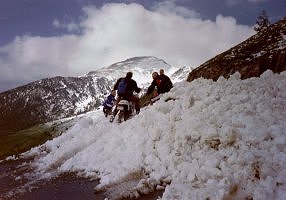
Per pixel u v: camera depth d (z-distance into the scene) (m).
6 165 17.12
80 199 9.25
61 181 11.35
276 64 15.75
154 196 8.34
